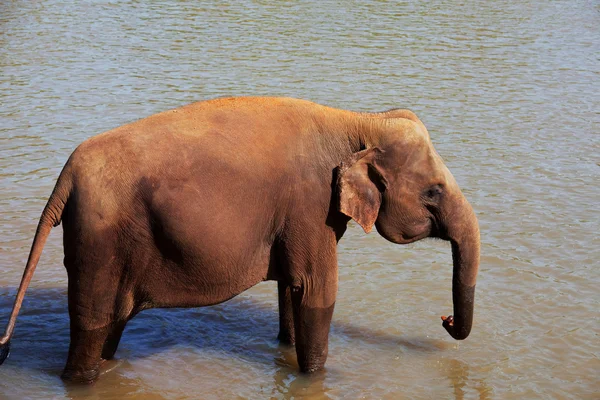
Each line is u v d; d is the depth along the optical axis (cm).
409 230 852
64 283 1070
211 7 3131
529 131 1761
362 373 895
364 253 1201
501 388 873
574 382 884
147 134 782
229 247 795
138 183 763
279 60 2328
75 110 1820
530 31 2880
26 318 977
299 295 846
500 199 1385
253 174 793
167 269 793
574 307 1041
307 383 872
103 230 760
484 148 1639
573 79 2238
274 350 948
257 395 851
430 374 897
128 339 954
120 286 789
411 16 3064
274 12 3056
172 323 1001
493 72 2286
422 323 1006
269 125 813
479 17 3100
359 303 1050
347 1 3319
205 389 857
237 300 1070
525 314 1025
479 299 1059
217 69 2212
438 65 2341
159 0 3262
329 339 962
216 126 800
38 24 2761
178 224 769
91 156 768
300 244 821
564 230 1269
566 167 1547
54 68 2194
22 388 824
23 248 1155
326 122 830
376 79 2153
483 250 1197
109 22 2828
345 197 800
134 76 2128
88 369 820
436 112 1880
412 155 832
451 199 847
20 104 1853
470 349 949
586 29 2948
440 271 1148
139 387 851
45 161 1497
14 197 1329
